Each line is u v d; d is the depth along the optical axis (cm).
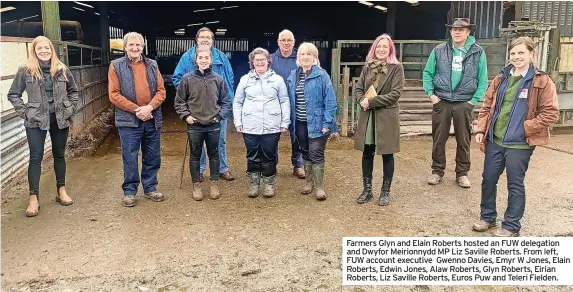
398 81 393
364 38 1641
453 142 692
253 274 302
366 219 390
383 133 399
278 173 530
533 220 385
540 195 447
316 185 437
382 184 446
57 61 388
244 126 427
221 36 2023
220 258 322
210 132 426
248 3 1422
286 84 466
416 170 541
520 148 338
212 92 417
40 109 378
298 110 435
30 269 304
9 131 464
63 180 418
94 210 407
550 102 321
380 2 1298
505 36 806
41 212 400
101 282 291
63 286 286
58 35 637
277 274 303
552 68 780
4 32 1091
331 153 628
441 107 464
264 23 1752
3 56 467
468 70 449
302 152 449
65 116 394
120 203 425
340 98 727
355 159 595
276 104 425
